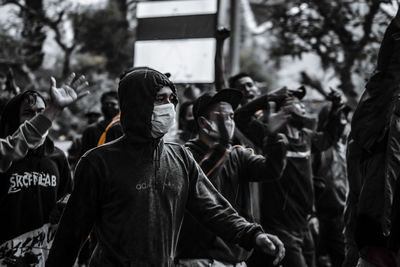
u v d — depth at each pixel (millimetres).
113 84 16203
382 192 3541
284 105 4371
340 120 6000
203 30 7062
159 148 2939
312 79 11312
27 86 12516
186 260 3871
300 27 10711
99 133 6871
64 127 13328
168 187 2904
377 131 3588
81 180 2854
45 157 4203
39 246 4121
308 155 5750
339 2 10266
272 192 5566
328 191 6738
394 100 3514
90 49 17391
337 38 10727
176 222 2957
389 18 9664
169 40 7176
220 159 3924
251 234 2959
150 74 2922
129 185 2824
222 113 3998
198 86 7145
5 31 13242
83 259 6402
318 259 6887
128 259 2787
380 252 3541
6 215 3961
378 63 3596
